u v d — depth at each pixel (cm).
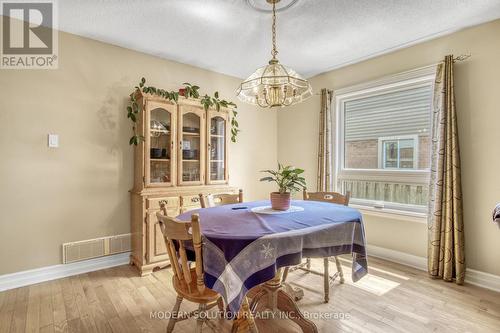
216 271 126
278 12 212
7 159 218
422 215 259
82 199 252
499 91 217
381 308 191
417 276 244
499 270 217
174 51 286
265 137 399
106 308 192
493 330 166
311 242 145
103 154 262
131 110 261
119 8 207
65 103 243
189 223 128
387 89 296
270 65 200
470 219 231
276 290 175
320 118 340
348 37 254
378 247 295
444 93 237
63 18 222
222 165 320
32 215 228
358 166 327
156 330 168
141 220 252
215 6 204
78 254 249
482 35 226
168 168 274
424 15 215
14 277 220
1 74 217
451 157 232
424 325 171
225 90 358
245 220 158
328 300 201
